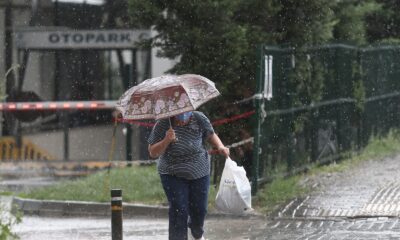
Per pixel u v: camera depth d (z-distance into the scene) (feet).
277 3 132.57
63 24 177.68
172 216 81.20
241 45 126.31
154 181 135.85
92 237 101.96
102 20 177.06
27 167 180.75
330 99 144.77
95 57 177.78
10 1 177.27
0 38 177.68
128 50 176.65
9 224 74.74
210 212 113.09
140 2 128.26
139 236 100.01
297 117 132.16
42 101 178.70
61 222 118.42
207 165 81.76
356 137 155.43
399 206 109.40
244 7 130.21
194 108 77.46
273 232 98.48
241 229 101.71
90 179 142.20
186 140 80.38
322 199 115.34
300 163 133.49
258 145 118.62
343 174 132.98
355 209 108.99
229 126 129.18
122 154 178.81
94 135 180.04
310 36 134.10
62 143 180.96
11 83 177.88
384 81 171.32
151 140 80.69
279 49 124.77
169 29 128.26
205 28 127.44
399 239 90.07
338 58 148.36
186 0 126.00
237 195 82.43
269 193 118.11
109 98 177.68
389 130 173.37
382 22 210.59
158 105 77.92
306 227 100.99
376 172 133.69
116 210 83.25
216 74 126.93
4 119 180.55
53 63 178.40
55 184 146.92
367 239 90.79
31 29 177.88
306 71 134.00
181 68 128.06
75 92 178.70
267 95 119.96
